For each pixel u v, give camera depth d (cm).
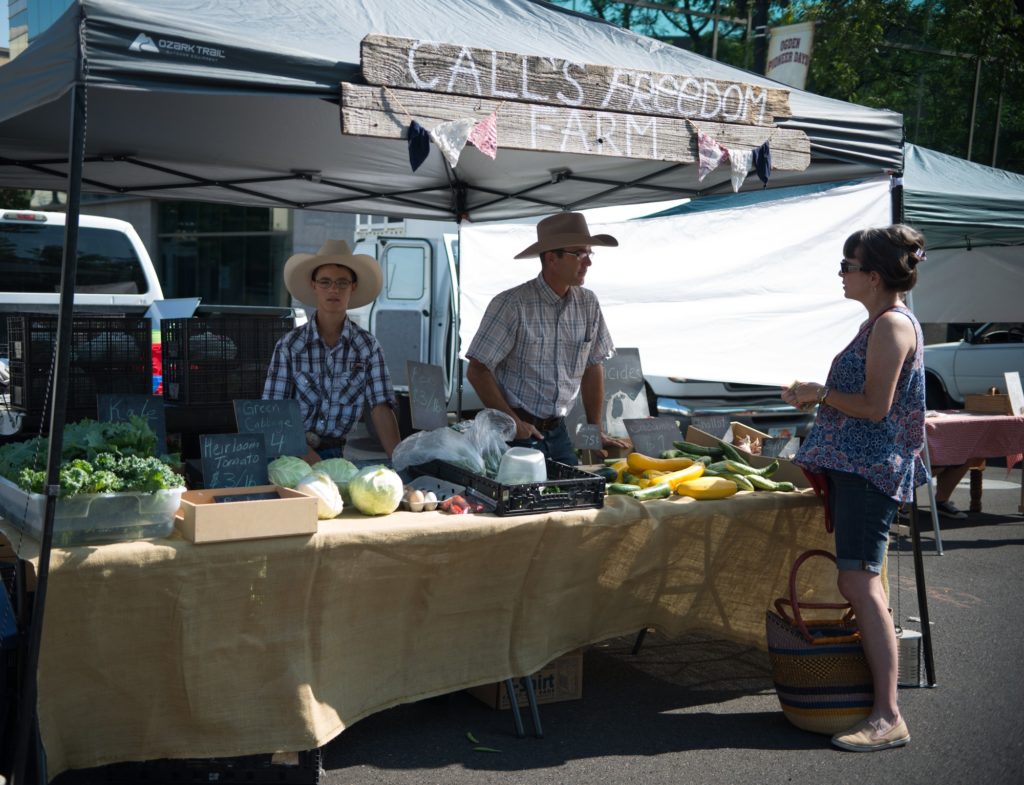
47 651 277
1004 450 742
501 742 358
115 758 292
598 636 385
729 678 430
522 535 341
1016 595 570
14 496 305
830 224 623
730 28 1608
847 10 1546
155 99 396
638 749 354
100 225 786
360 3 359
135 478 286
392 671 337
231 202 623
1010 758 350
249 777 310
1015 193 783
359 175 573
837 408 351
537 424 474
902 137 431
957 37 1588
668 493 386
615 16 1555
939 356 1242
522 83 328
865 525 351
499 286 763
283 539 298
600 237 467
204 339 495
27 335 452
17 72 283
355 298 473
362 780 325
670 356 731
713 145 367
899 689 418
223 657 296
